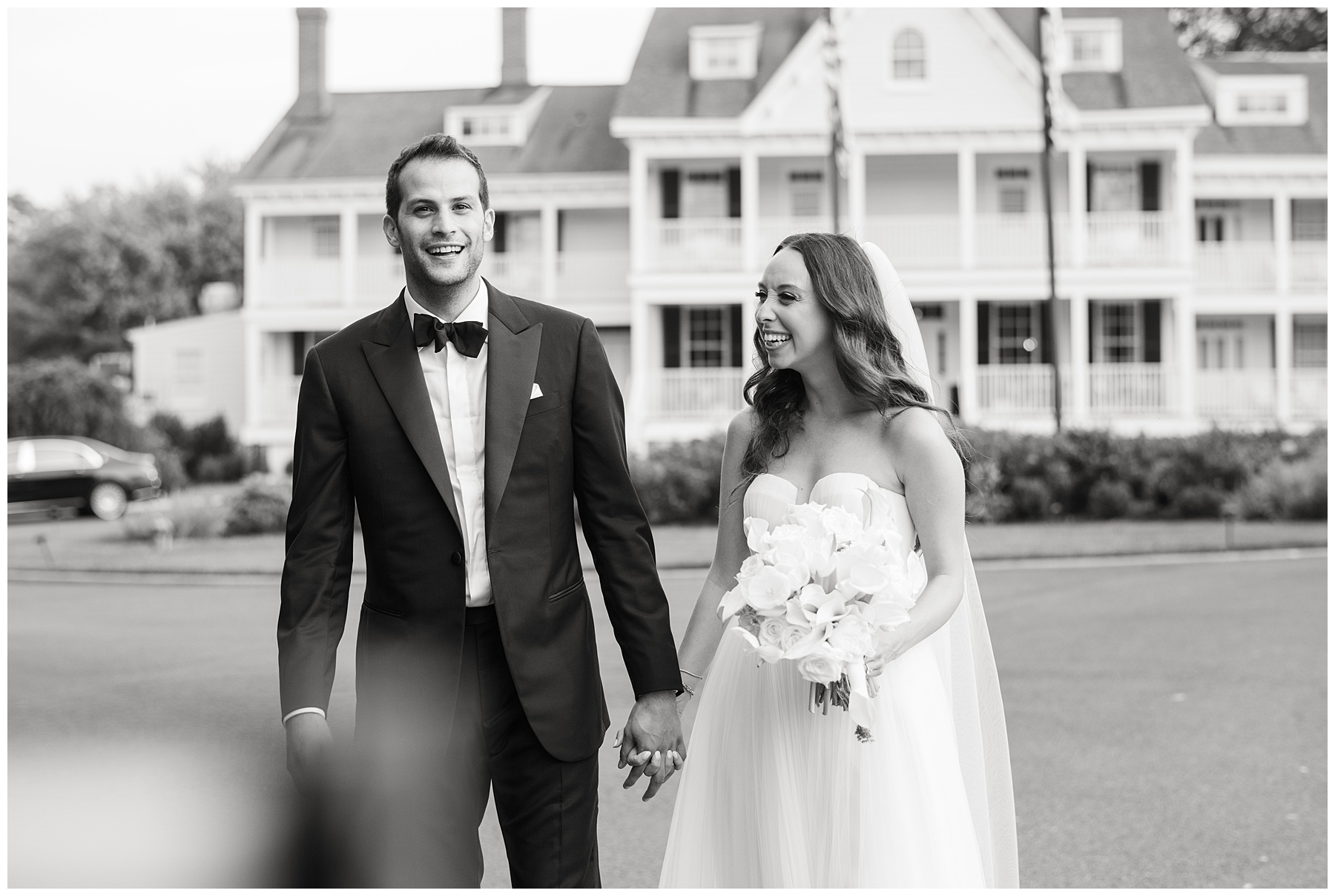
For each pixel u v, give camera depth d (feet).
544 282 92.73
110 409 92.79
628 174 91.56
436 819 9.83
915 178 91.09
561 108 100.01
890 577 9.34
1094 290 84.84
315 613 10.11
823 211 90.68
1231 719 23.80
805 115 85.87
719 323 90.74
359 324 10.65
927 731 10.21
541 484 10.25
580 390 10.52
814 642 9.25
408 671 9.92
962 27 85.40
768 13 97.04
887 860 9.83
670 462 65.57
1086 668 28.91
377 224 96.43
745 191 86.69
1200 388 87.40
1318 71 98.84
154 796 15.80
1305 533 55.16
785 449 10.92
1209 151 91.56
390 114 100.22
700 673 11.42
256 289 94.43
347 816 9.97
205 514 63.98
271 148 97.40
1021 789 19.42
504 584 9.98
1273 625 34.17
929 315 90.33
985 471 61.98
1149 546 51.67
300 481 10.32
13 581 48.96
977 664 11.40
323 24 101.04
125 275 154.61
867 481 10.29
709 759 10.81
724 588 11.41
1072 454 64.69
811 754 10.25
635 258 87.10
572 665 10.25
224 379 104.94
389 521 10.09
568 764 10.14
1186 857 16.06
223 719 22.34
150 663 30.01
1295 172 90.07
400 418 10.10
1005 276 85.05
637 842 17.16
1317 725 23.30
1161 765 20.71
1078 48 89.97
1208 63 100.94
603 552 10.52
